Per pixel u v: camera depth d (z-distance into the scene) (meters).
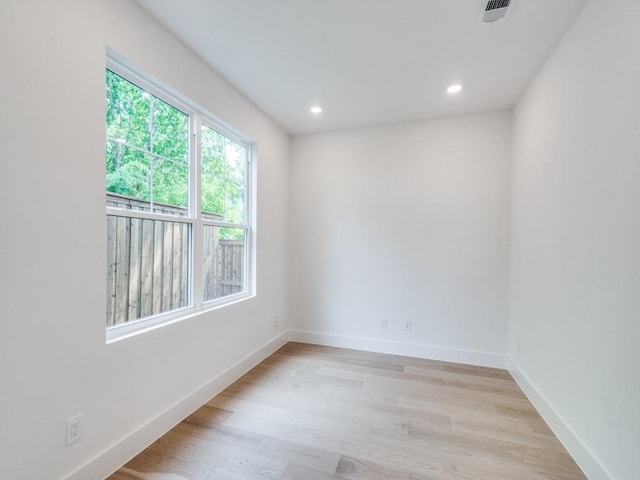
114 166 1.70
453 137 3.13
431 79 2.45
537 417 2.10
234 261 2.82
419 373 2.80
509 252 2.95
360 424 1.99
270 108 3.00
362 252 3.45
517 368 2.65
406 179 3.29
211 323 2.33
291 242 3.72
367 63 2.24
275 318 3.40
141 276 1.87
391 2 1.66
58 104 1.31
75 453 1.38
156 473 1.54
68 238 1.35
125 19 1.62
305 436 1.86
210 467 1.59
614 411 1.37
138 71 1.74
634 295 1.26
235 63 2.26
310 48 2.08
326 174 3.58
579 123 1.71
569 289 1.79
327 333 3.58
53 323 1.29
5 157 1.13
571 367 1.75
